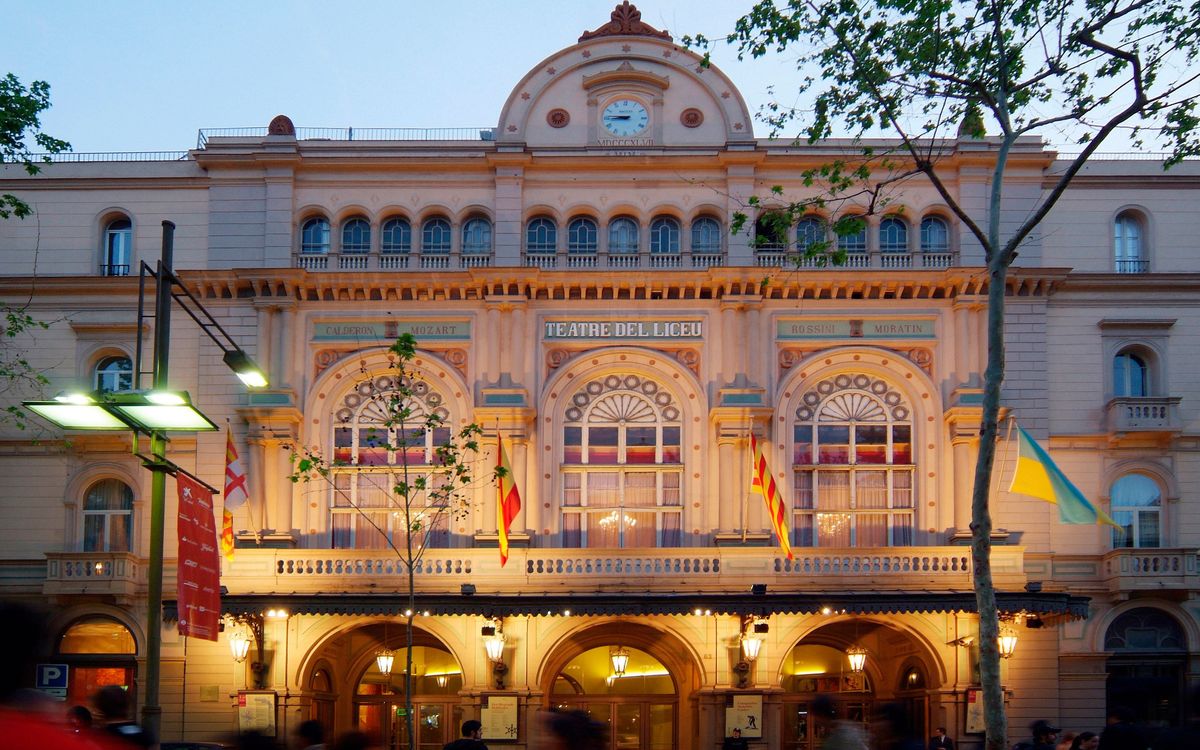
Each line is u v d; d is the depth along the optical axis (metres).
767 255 39.28
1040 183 39.81
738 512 38.03
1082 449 39.00
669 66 40.56
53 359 39.44
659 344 39.06
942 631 37.25
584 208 39.97
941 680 37.00
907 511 38.91
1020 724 37.09
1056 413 39.12
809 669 40.41
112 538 38.97
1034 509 38.12
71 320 39.53
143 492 38.88
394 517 38.56
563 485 38.97
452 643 37.31
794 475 39.03
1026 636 37.59
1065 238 39.78
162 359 19.59
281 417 38.16
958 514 38.28
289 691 36.56
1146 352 39.72
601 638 39.78
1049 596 35.22
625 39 40.59
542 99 40.53
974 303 38.84
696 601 35.53
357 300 39.28
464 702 37.00
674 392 39.25
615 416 39.25
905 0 24.84
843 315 39.25
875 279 38.81
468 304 39.28
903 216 40.16
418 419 39.16
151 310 39.47
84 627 38.16
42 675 37.56
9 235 39.91
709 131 40.31
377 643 40.06
